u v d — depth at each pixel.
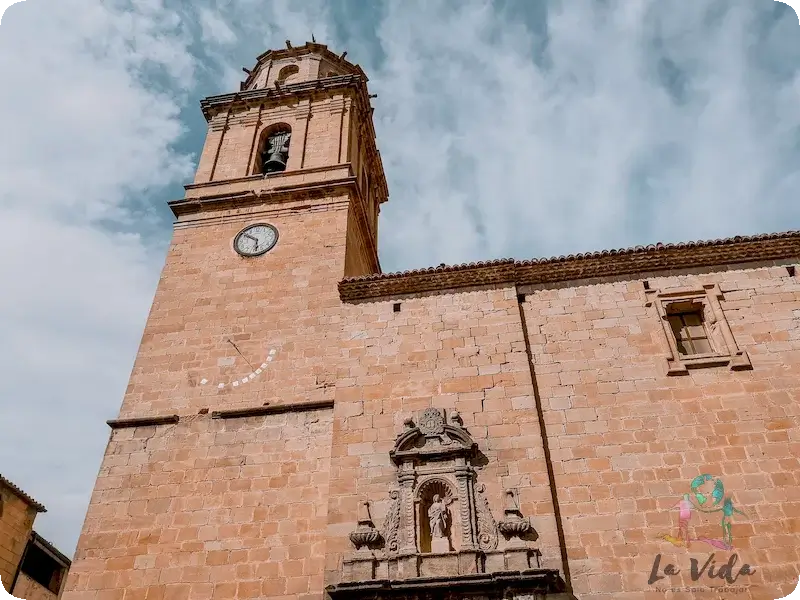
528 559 13.14
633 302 17.70
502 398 16.08
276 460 16.11
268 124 27.47
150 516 15.44
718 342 16.67
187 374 18.38
